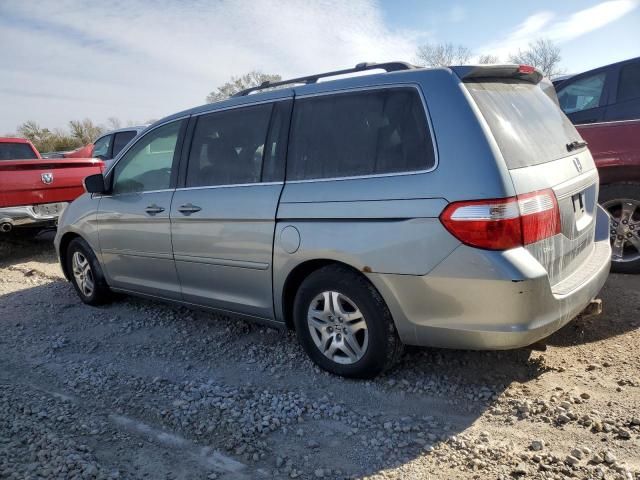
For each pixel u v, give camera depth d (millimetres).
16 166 7512
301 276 3625
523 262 2783
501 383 3369
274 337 4312
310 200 3400
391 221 3064
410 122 3119
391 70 3521
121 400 3447
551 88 3990
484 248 2795
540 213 2922
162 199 4359
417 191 2986
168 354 4172
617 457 2592
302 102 3639
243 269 3822
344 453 2793
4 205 7430
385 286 3121
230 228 3834
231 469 2709
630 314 4246
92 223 5078
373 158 3227
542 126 3426
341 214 3248
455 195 2857
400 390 3355
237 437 2957
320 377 3592
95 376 3836
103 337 4625
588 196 3654
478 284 2828
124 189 4848
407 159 3088
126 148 4867
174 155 4375
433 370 3562
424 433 2918
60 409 3365
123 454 2857
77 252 5418
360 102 3361
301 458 2770
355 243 3186
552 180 3111
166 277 4500
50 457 2793
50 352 4367
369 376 3426
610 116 6098
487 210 2775
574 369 3490
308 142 3541
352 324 3383
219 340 4359
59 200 8023
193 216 4070
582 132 5109
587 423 2877
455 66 3141
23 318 5262
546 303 2883
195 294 4293
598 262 3547
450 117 2979
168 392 3533
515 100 3357
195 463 2766
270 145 3732
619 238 5055
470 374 3492
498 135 2949
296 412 3172
